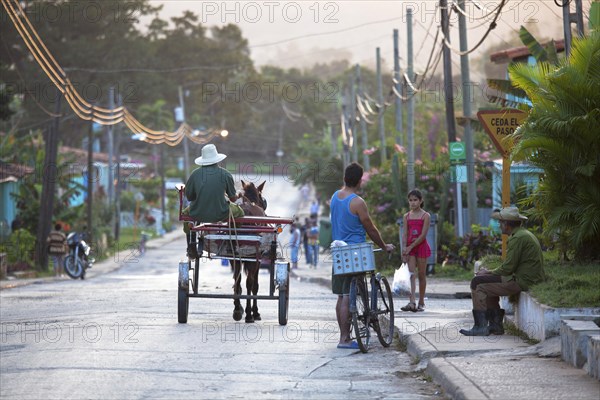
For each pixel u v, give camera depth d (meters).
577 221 21.38
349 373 15.11
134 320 21.73
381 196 54.84
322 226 76.50
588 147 21.20
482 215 49.75
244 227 21.19
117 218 87.94
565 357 14.55
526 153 21.80
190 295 21.08
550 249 25.39
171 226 115.00
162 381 14.20
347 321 17.47
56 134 54.69
